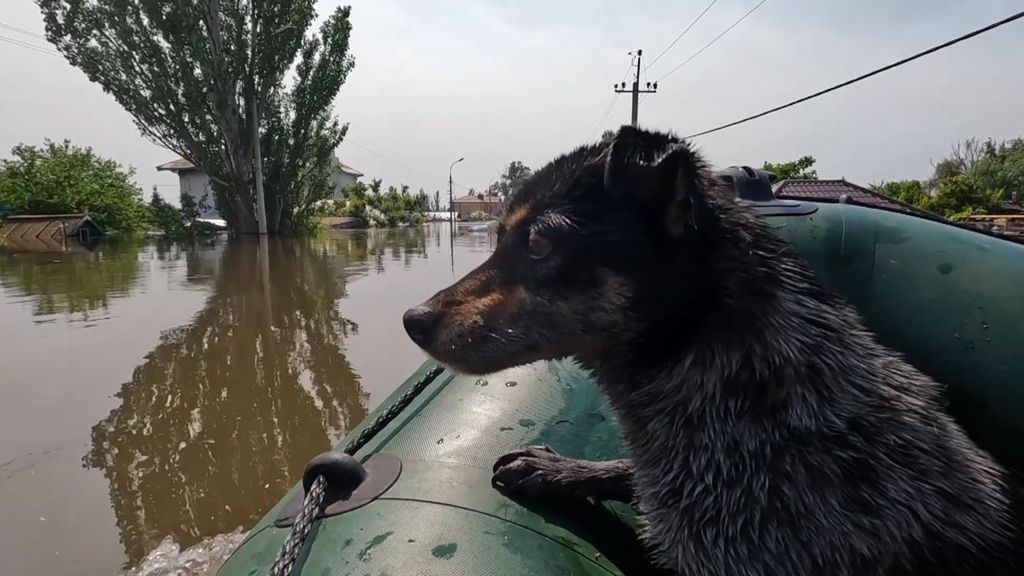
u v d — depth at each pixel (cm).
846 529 32
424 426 53
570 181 42
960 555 33
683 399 38
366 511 40
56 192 780
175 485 124
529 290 42
